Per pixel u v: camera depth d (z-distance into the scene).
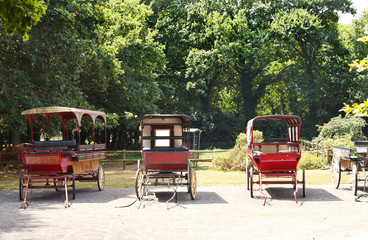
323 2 52.03
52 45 22.03
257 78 59.38
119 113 40.19
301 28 46.44
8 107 21.92
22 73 21.66
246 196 13.19
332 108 55.19
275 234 7.91
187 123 13.91
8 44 21.23
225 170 23.05
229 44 45.66
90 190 15.72
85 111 14.97
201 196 13.30
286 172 13.21
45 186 13.16
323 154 23.78
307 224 8.81
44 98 23.30
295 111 58.38
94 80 30.16
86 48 25.36
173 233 8.09
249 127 14.39
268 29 47.16
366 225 8.68
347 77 48.88
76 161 13.68
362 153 13.15
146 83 41.44
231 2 50.25
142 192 13.30
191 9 50.78
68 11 22.34
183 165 12.85
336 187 14.67
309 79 51.75
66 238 7.79
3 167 25.19
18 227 8.85
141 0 51.31
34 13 5.01
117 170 26.62
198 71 47.66
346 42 57.03
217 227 8.60
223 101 66.62
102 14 25.00
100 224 9.07
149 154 12.62
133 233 8.14
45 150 14.45
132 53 38.62
